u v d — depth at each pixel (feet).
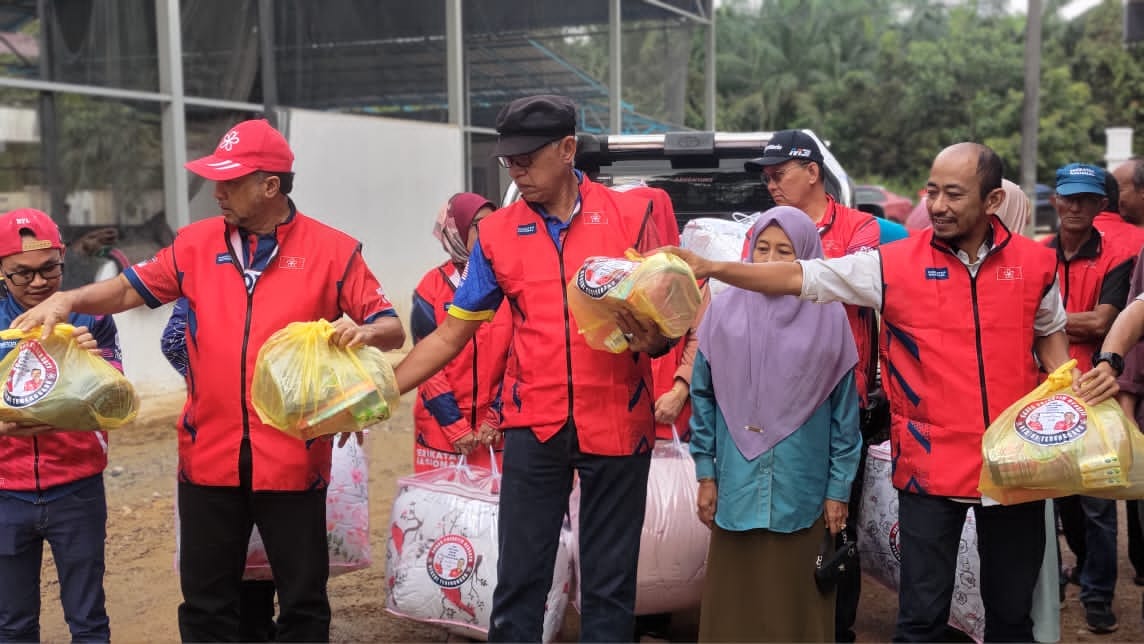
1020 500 10.89
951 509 11.37
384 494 23.73
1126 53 135.54
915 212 22.20
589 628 11.05
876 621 16.47
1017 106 132.05
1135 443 10.65
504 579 11.10
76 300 11.23
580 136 18.44
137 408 11.86
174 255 11.51
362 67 39.65
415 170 40.83
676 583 13.66
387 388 10.88
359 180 38.19
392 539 14.26
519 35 47.65
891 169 143.84
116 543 19.88
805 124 149.59
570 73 51.37
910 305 11.37
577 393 10.74
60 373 11.07
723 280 10.99
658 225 11.61
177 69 31.73
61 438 12.09
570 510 13.75
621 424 10.82
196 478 11.45
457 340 11.59
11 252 11.93
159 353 30.96
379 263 39.29
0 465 11.96
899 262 11.43
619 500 10.96
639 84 57.82
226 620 11.92
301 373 10.49
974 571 14.10
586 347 10.74
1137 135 133.08
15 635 12.25
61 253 12.45
